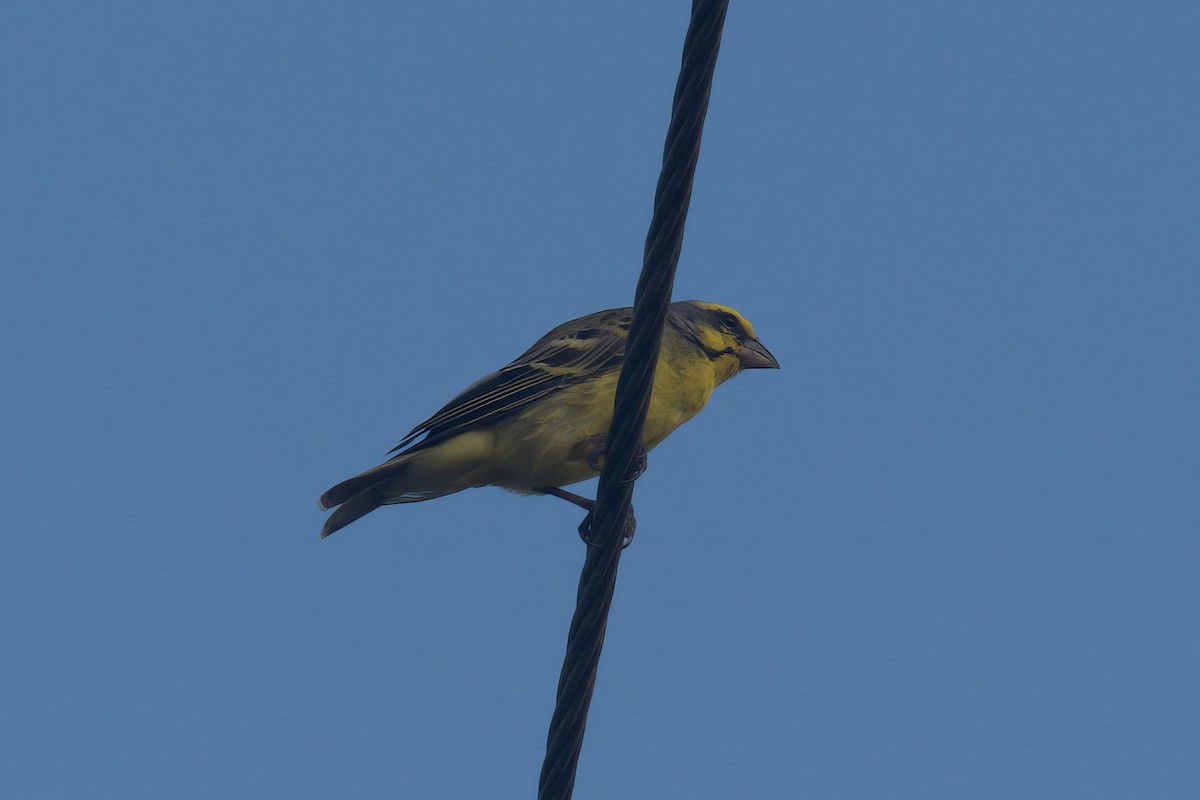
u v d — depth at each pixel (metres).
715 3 8.26
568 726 9.73
